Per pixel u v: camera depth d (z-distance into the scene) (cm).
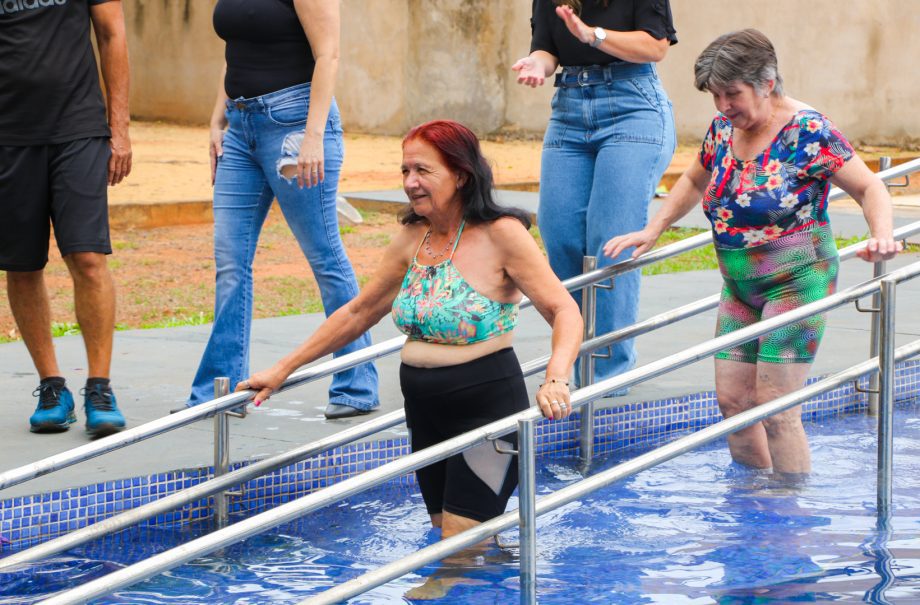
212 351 702
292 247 1795
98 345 653
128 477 557
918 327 938
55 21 637
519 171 2683
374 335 962
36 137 641
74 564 501
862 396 777
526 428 413
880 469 532
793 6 3023
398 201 2103
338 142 684
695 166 613
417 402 493
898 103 2953
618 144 701
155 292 1422
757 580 455
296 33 667
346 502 586
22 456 607
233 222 695
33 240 650
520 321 1019
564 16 661
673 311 619
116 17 663
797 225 575
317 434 650
